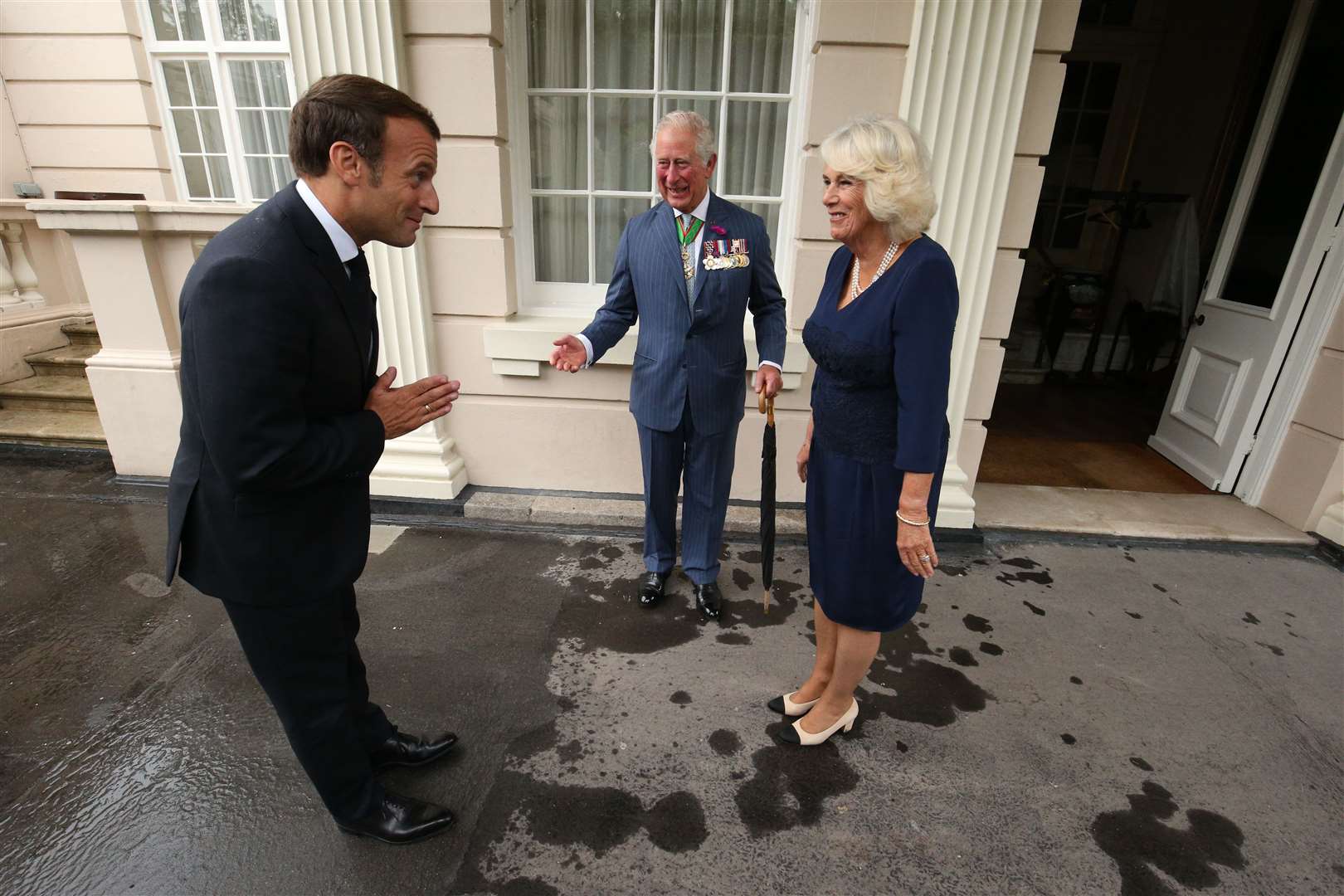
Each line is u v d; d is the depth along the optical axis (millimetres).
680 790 1773
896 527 1581
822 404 1650
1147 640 2459
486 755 1874
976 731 2002
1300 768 1897
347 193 1159
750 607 2598
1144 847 1643
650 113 3025
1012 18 2412
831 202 1467
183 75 4582
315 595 1290
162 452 3439
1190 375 4051
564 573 2793
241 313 1038
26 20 4371
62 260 4645
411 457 3184
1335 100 3143
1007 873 1570
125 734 1921
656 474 2396
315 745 1414
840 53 2555
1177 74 5855
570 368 2230
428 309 2986
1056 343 6250
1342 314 3055
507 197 2916
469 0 2549
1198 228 5746
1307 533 3197
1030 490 3633
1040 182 2703
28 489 3418
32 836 1609
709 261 2121
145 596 2582
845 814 1715
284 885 1504
